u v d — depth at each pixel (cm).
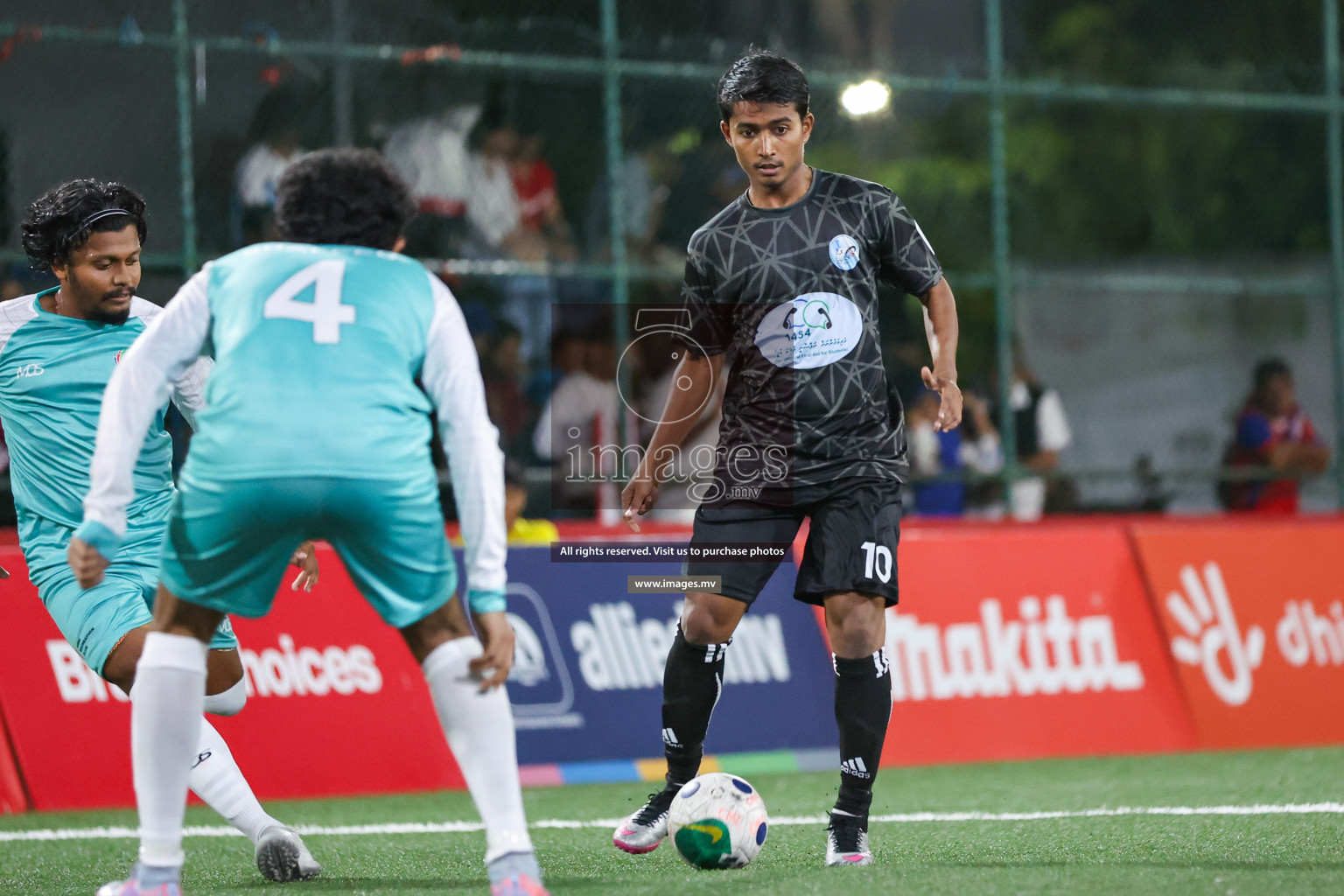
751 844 1241
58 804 1986
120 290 1293
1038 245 5103
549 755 2228
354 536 948
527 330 2838
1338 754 2436
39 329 1302
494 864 956
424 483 959
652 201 3023
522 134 2994
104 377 1297
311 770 2106
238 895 1174
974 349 4669
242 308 955
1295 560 2670
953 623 2467
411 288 977
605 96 2811
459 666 972
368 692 2173
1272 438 3419
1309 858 1280
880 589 1259
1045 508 3381
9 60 2605
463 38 2897
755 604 2397
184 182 2545
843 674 1275
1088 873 1173
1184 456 4788
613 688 2295
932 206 4978
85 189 1277
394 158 2867
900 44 4312
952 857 1330
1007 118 5097
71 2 2648
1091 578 2566
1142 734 2505
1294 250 4603
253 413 927
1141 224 5062
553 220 3020
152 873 966
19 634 2045
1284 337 4600
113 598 1236
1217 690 2561
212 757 1256
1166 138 5034
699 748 1353
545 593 2298
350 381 939
